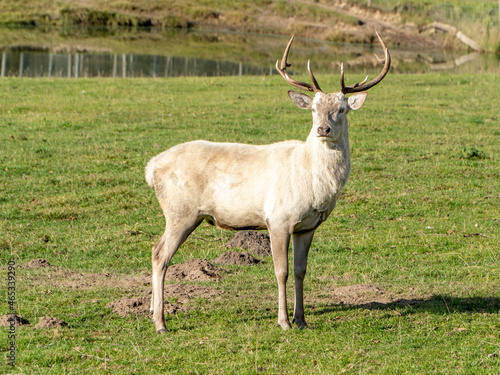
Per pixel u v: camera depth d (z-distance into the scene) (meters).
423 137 39.31
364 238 24.30
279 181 15.88
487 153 35.91
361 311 17.22
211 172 16.23
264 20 119.19
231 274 20.44
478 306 17.69
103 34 99.69
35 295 17.83
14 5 111.12
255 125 41.09
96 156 33.78
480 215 26.81
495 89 55.47
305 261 16.42
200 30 112.56
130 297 18.02
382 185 30.67
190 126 40.59
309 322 16.45
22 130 38.62
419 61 86.75
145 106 46.31
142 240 23.77
